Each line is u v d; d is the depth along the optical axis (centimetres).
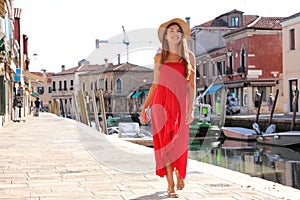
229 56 4997
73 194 628
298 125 2567
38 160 995
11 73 3262
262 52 4628
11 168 876
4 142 1470
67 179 748
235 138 2620
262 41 4634
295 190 675
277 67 4647
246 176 807
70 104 5184
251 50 4619
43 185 697
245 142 2553
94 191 648
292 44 3697
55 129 2231
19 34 5028
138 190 653
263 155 2002
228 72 4956
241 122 3250
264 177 1376
